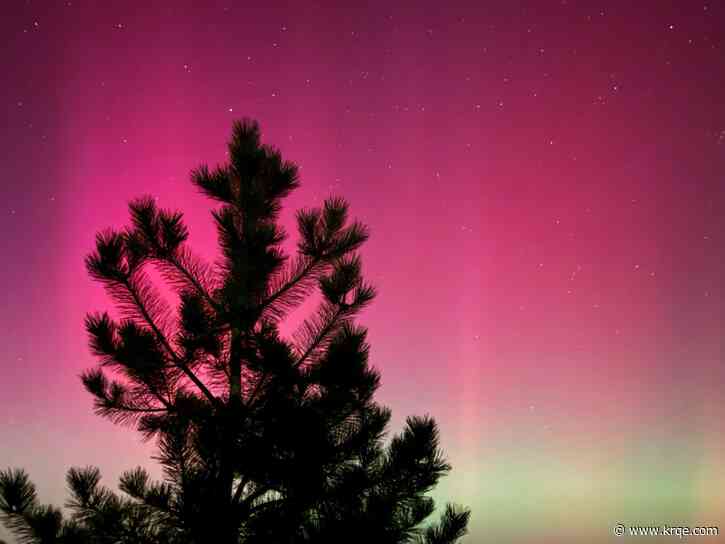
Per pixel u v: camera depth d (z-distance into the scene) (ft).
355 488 15.62
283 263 16.87
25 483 16.11
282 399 15.57
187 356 16.60
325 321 17.15
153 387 16.65
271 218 17.88
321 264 17.34
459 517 16.89
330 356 15.67
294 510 15.31
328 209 17.39
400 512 16.51
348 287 17.03
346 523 14.90
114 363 16.55
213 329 16.53
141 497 15.49
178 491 15.01
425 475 16.42
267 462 15.14
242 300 16.52
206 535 14.40
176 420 15.94
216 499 14.43
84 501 16.08
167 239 16.80
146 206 16.89
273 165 17.90
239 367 16.66
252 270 16.56
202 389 16.74
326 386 15.80
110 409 16.85
